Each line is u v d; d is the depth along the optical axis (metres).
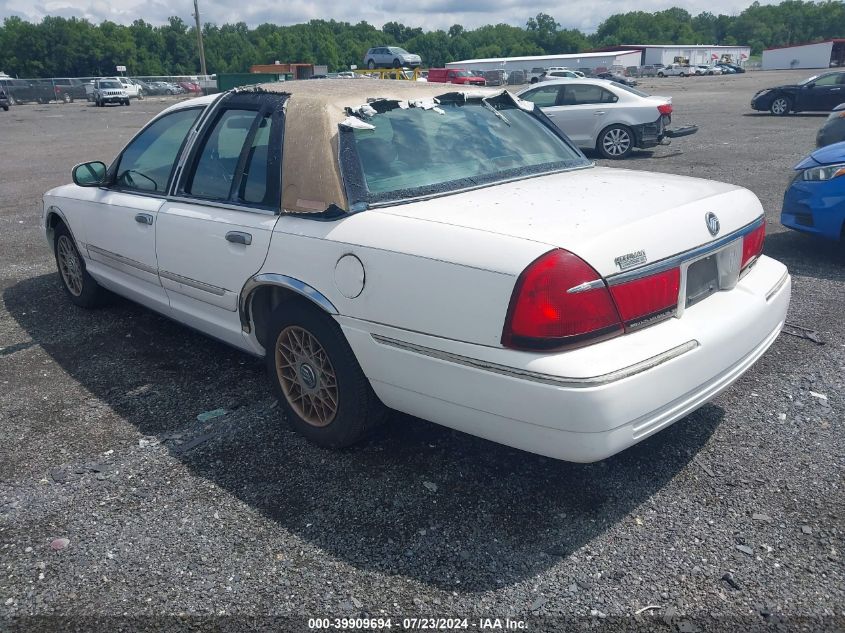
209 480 3.31
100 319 5.52
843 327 4.88
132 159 4.65
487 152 3.65
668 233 2.80
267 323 3.56
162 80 60.25
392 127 3.48
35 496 3.22
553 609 2.51
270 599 2.59
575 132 14.23
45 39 112.12
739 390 4.02
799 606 2.49
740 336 2.97
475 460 3.40
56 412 4.02
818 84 21.38
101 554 2.84
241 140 3.75
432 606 2.54
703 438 3.53
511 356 2.58
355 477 3.30
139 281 4.62
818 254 6.66
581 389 2.47
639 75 81.56
